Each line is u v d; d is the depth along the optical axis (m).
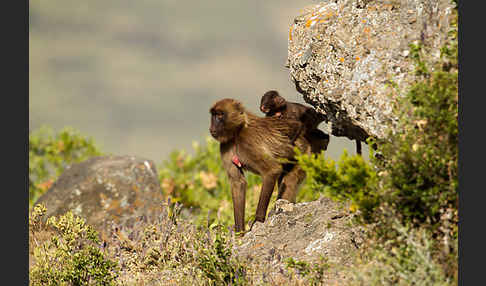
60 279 28.38
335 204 29.91
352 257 26.55
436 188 23.47
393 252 23.14
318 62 31.44
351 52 29.58
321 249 28.03
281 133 34.59
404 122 25.08
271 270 27.25
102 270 28.56
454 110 23.86
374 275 22.89
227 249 27.38
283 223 30.55
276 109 35.22
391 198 23.58
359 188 23.66
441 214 23.81
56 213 38.56
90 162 41.75
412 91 24.70
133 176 40.34
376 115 27.88
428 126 24.00
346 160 23.61
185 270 28.92
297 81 33.72
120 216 38.78
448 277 22.78
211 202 46.19
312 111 35.09
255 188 43.06
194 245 29.91
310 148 35.47
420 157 23.59
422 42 26.44
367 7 29.53
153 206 39.56
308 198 41.72
